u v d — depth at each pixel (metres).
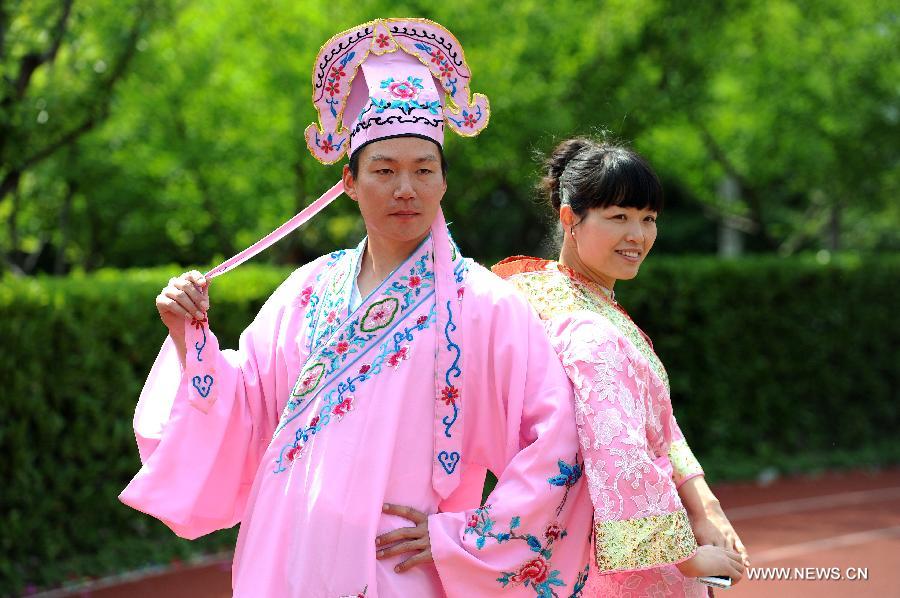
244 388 9.73
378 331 9.23
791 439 36.56
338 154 9.69
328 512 8.80
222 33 34.09
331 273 9.88
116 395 23.23
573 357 9.44
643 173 10.07
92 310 22.78
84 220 41.97
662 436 10.41
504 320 9.30
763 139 41.19
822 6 39.16
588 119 32.62
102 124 30.05
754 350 35.88
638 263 10.27
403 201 9.04
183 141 35.00
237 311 25.34
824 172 41.38
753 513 29.28
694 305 34.69
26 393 21.56
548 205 11.20
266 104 33.25
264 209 36.34
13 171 25.73
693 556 9.42
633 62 34.12
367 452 8.88
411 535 8.86
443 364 9.12
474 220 41.12
